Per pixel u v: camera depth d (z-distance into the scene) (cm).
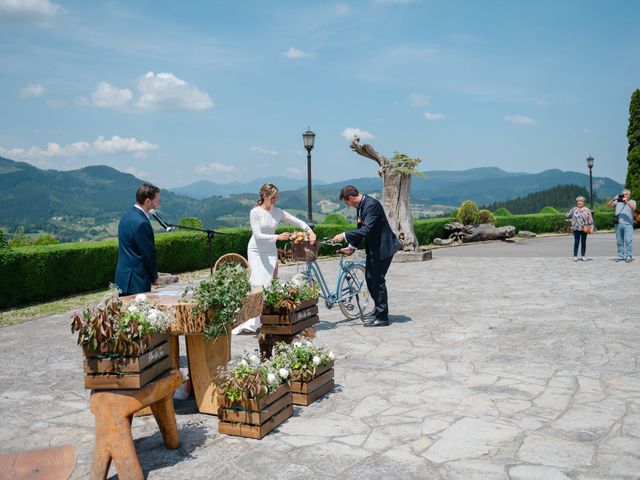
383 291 838
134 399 379
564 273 1412
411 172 1792
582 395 516
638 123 3750
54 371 661
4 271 1118
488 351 678
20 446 446
